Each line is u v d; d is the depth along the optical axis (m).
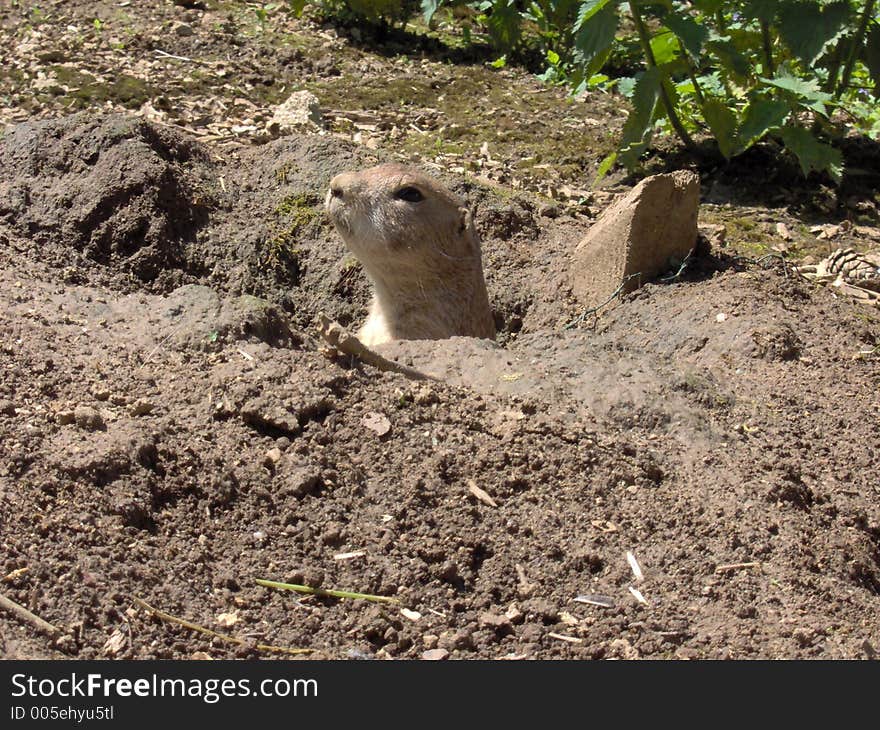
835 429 0.92
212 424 0.81
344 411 0.83
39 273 0.95
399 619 0.76
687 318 1.02
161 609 0.74
